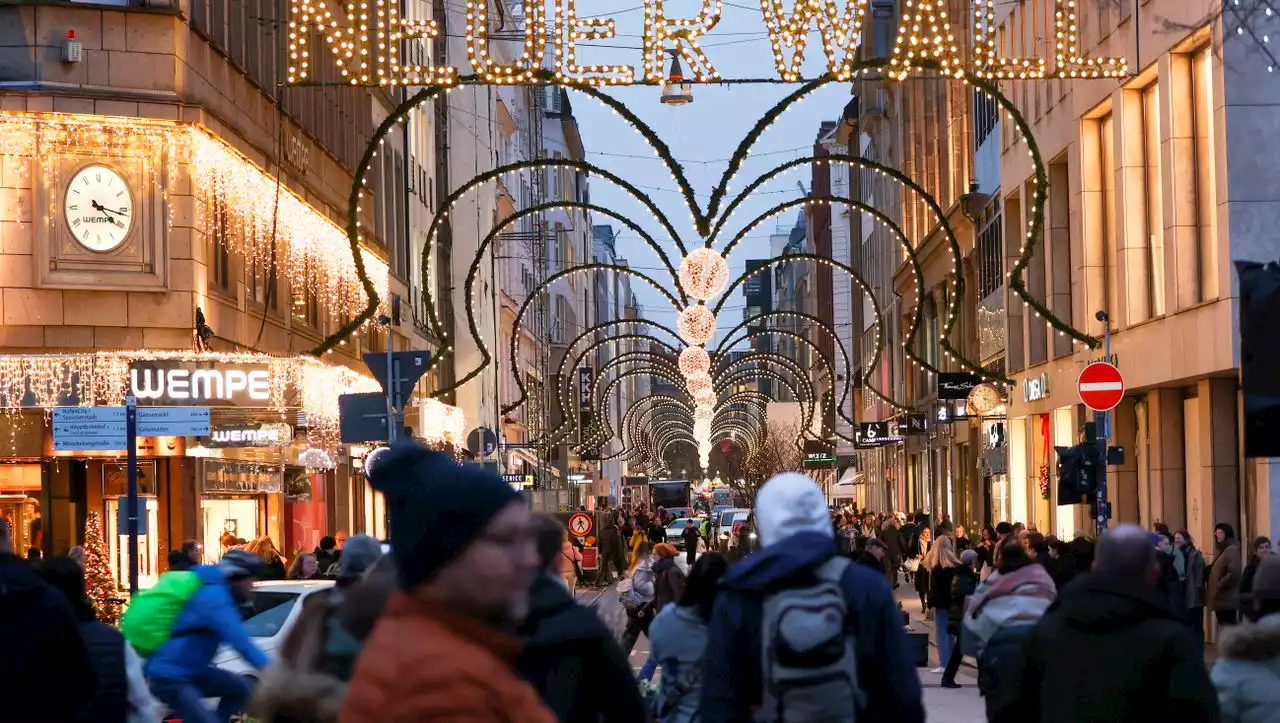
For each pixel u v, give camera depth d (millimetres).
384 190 50781
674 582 18031
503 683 3377
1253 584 9047
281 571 22641
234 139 30375
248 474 32281
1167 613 7188
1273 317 13836
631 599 23469
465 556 3436
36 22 27094
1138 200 33125
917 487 70812
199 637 11961
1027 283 41875
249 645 12070
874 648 6648
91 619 9344
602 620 6777
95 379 26438
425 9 61781
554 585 6824
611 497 119688
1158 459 32219
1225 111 26672
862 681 6656
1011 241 44719
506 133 86125
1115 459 23156
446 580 3447
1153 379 31234
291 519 37125
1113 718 7062
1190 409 31719
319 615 6844
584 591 50312
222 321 30062
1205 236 28797
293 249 36406
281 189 34406
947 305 58594
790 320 165750
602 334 154750
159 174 27734
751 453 118688
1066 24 22219
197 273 28172
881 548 22453
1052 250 39156
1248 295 13898
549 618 6648
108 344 27516
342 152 43188
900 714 6629
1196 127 29219
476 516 3443
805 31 21938
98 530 25438
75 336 27297
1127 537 7266
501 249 81875
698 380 50812
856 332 97312
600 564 53125
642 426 128875
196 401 26219
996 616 10539
